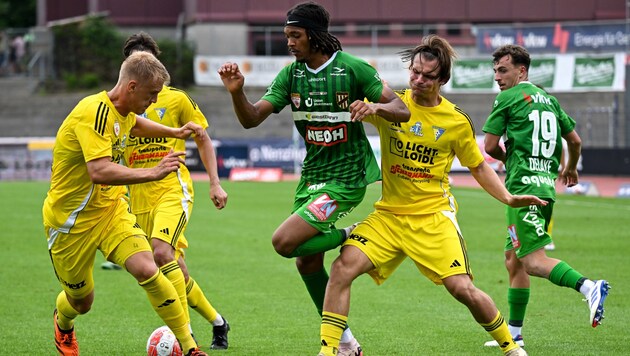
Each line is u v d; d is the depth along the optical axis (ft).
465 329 50.85
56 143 39.19
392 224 41.19
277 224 106.11
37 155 189.06
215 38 235.40
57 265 40.86
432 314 55.31
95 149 37.58
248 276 70.54
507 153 49.16
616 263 75.66
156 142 49.24
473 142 41.24
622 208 125.39
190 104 50.08
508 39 196.13
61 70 240.12
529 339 48.29
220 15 234.99
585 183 154.10
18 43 245.24
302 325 52.21
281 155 194.90
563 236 94.12
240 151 193.16
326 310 40.01
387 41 235.61
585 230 99.45
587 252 82.33
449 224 40.81
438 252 40.29
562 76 190.80
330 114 40.52
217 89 229.25
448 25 238.27
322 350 39.50
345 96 40.16
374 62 214.90
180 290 44.73
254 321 53.42
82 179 39.14
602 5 238.27
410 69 40.50
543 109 48.52
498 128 48.75
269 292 63.52
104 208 40.19
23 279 68.95
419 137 40.68
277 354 44.68
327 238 40.63
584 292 44.11
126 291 64.03
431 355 44.37
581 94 219.20
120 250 39.88
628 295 61.16
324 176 41.39
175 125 49.85
